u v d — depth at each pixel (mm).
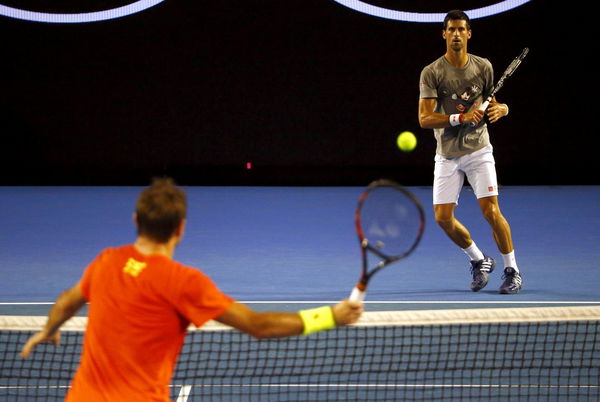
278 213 35312
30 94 41812
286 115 42000
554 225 32281
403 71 41312
